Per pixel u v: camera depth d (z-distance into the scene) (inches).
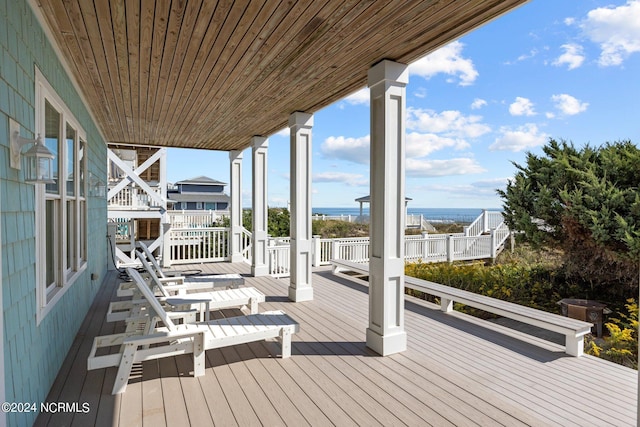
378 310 130.9
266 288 236.4
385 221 128.3
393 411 90.7
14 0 73.2
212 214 539.2
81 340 137.2
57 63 112.5
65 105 122.5
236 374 110.8
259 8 93.6
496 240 446.9
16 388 71.4
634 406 96.3
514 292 254.8
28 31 82.9
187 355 125.3
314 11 94.4
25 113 80.2
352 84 152.8
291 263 208.7
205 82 149.3
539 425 84.9
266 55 123.3
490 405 94.0
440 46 114.7
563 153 276.4
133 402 93.4
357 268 263.0
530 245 298.4
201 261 336.5
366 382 106.5
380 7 92.3
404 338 132.5
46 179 80.2
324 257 344.5
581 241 257.1
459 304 226.8
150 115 202.4
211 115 203.0
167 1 90.3
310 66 132.2
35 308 85.3
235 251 339.6
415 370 115.3
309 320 168.7
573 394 103.0
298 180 201.6
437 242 401.7
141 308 145.6
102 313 171.9
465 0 88.4
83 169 168.2
